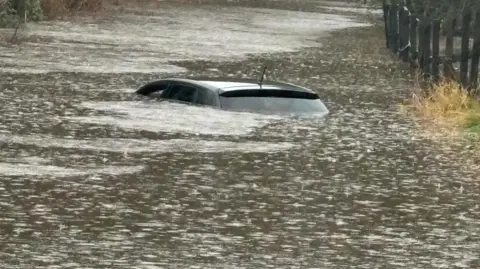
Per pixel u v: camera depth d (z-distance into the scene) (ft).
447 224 38.55
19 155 47.62
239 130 56.59
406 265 33.19
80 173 44.37
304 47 115.96
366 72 93.35
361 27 150.92
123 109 61.93
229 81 65.21
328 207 40.42
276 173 46.14
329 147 53.26
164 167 46.24
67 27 124.47
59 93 68.54
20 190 40.86
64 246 33.68
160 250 33.73
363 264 33.12
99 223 36.58
